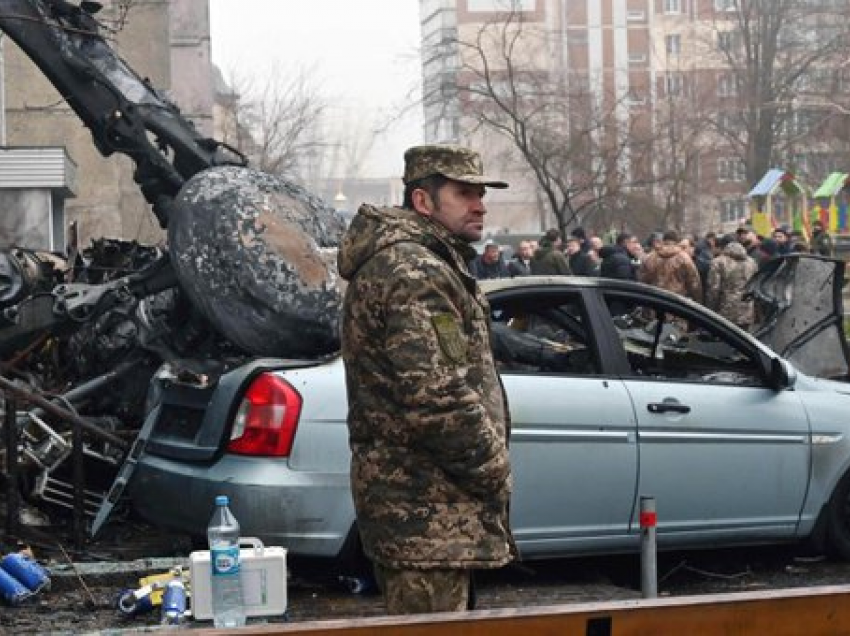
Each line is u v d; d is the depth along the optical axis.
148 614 7.55
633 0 92.62
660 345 9.38
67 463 9.63
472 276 4.97
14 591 7.78
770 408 8.95
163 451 8.38
